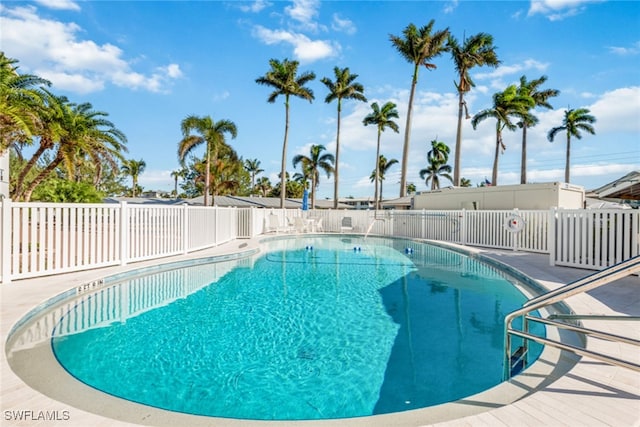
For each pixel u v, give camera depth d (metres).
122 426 2.23
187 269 9.30
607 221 7.80
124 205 8.41
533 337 3.13
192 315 5.68
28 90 11.44
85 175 31.89
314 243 16.61
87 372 3.63
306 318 5.56
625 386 2.73
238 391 3.33
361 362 3.96
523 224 11.64
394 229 19.14
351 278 8.69
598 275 2.78
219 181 32.22
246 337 4.73
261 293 7.17
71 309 5.85
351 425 2.54
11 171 23.98
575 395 2.61
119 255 8.29
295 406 3.08
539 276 7.43
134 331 4.91
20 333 4.63
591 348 3.54
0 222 6.22
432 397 3.21
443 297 6.88
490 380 3.51
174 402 3.13
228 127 23.62
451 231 15.06
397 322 5.37
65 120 14.41
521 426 2.24
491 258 10.17
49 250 6.93
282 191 25.80
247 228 16.77
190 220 10.94
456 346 4.42
